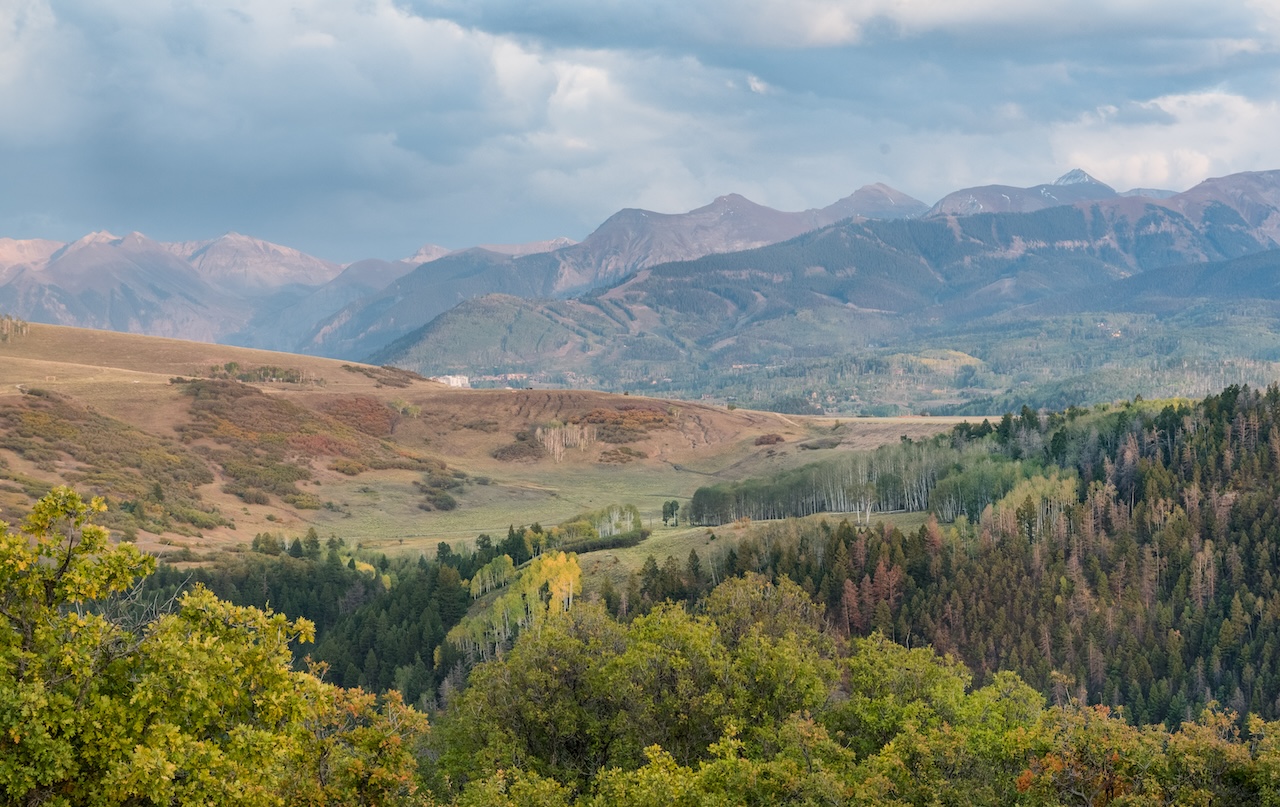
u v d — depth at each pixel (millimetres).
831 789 52875
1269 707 141125
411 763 48812
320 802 44438
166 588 162125
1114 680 150375
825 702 78125
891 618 159500
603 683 73188
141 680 33562
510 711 72062
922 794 56281
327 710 45344
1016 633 156000
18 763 30312
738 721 68688
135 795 33094
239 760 34656
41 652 34094
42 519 34531
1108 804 52969
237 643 37062
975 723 70562
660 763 53906
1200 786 52531
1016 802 58469
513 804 53312
